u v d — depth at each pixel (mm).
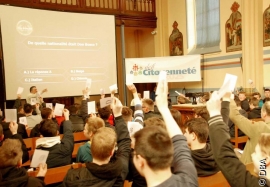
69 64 9734
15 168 2008
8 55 8781
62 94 9617
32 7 9211
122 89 14008
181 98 8109
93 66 10156
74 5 10898
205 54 11508
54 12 9492
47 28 9375
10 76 8805
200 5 11617
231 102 2686
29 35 9086
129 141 2400
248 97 9375
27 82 9062
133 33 14281
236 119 2672
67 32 9711
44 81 9328
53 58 9477
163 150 1201
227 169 1489
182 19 12445
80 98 11766
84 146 2988
